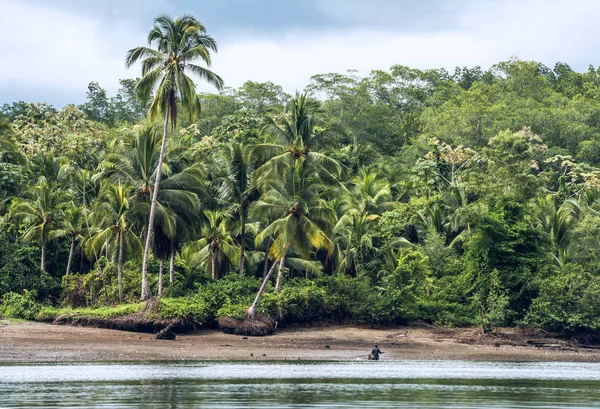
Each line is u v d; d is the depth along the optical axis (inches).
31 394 1457.9
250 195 2888.8
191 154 3201.3
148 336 2488.9
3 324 2479.1
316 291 2869.1
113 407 1332.4
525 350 2691.9
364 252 3139.8
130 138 2886.3
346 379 1801.2
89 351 2164.1
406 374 1941.4
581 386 1732.3
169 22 2610.7
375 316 2903.5
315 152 2827.3
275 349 2432.3
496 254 3075.8
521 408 1408.7
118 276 2773.1
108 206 2716.5
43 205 3009.4
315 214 2664.9
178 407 1353.3
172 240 2714.1
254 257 3139.8
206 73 2637.8
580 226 3213.6
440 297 3117.6
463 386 1710.1
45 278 2930.6
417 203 3567.9
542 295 2928.2
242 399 1454.2
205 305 2650.1
